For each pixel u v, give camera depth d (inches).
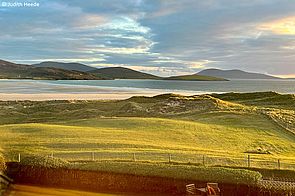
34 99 4576.8
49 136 1734.7
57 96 5147.6
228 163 1320.1
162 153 1430.9
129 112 3024.1
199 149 1583.4
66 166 1194.0
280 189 1064.8
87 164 1218.6
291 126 2206.0
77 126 2107.5
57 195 1081.4
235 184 1080.8
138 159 1337.4
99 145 1573.6
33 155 1279.5
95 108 3376.0
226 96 3978.8
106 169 1171.3
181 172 1141.7
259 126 2218.3
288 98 3575.3
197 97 3533.5
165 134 1897.1
